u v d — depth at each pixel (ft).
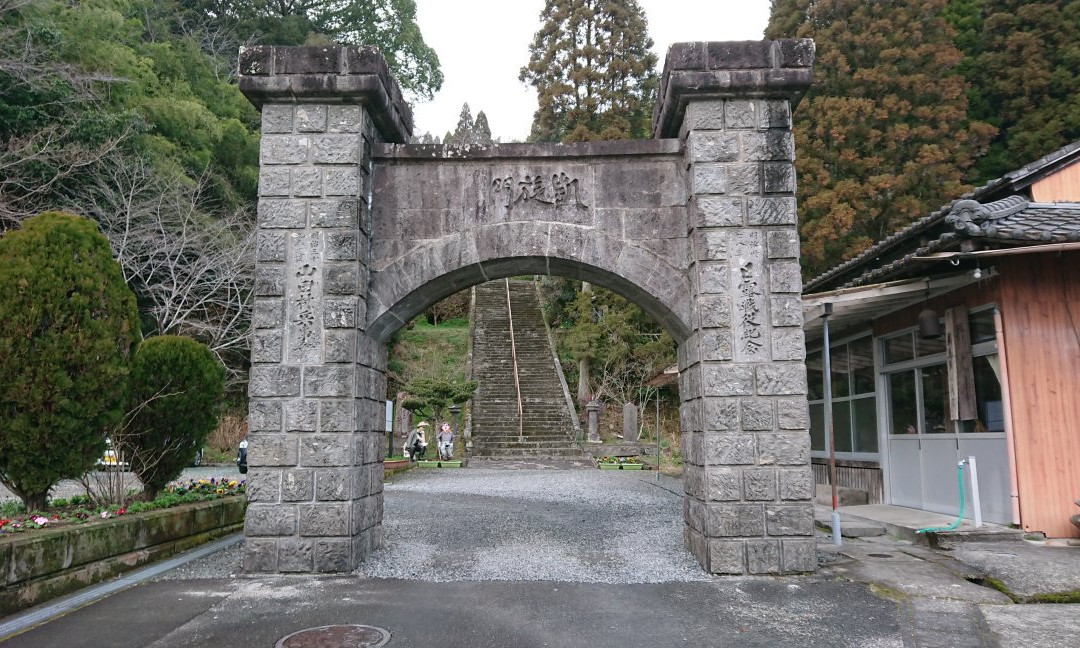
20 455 18.79
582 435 73.05
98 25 51.90
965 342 24.50
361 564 20.90
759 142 21.15
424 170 22.67
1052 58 57.16
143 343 25.27
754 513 19.81
